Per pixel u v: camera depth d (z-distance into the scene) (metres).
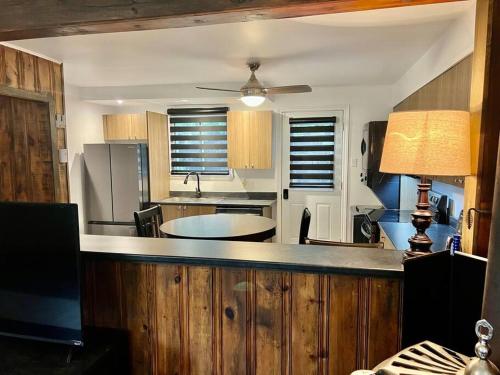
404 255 1.50
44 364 1.43
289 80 4.47
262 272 1.56
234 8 1.47
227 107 5.45
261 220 3.50
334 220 5.19
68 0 1.63
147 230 3.23
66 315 1.44
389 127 1.41
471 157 1.39
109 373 1.56
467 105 1.94
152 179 5.20
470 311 1.08
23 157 2.97
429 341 1.10
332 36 2.70
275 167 5.32
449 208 3.18
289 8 1.46
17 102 2.91
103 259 1.70
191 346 1.68
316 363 1.55
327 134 5.09
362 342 1.49
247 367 1.63
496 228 0.84
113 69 3.80
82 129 5.09
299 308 1.54
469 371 0.84
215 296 1.62
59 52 3.06
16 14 1.69
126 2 1.57
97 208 5.08
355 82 4.64
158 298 1.69
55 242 1.42
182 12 1.52
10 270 1.49
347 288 1.49
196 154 5.64
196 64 3.57
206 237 2.76
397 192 4.34
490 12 1.28
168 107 5.65
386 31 2.59
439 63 2.73
